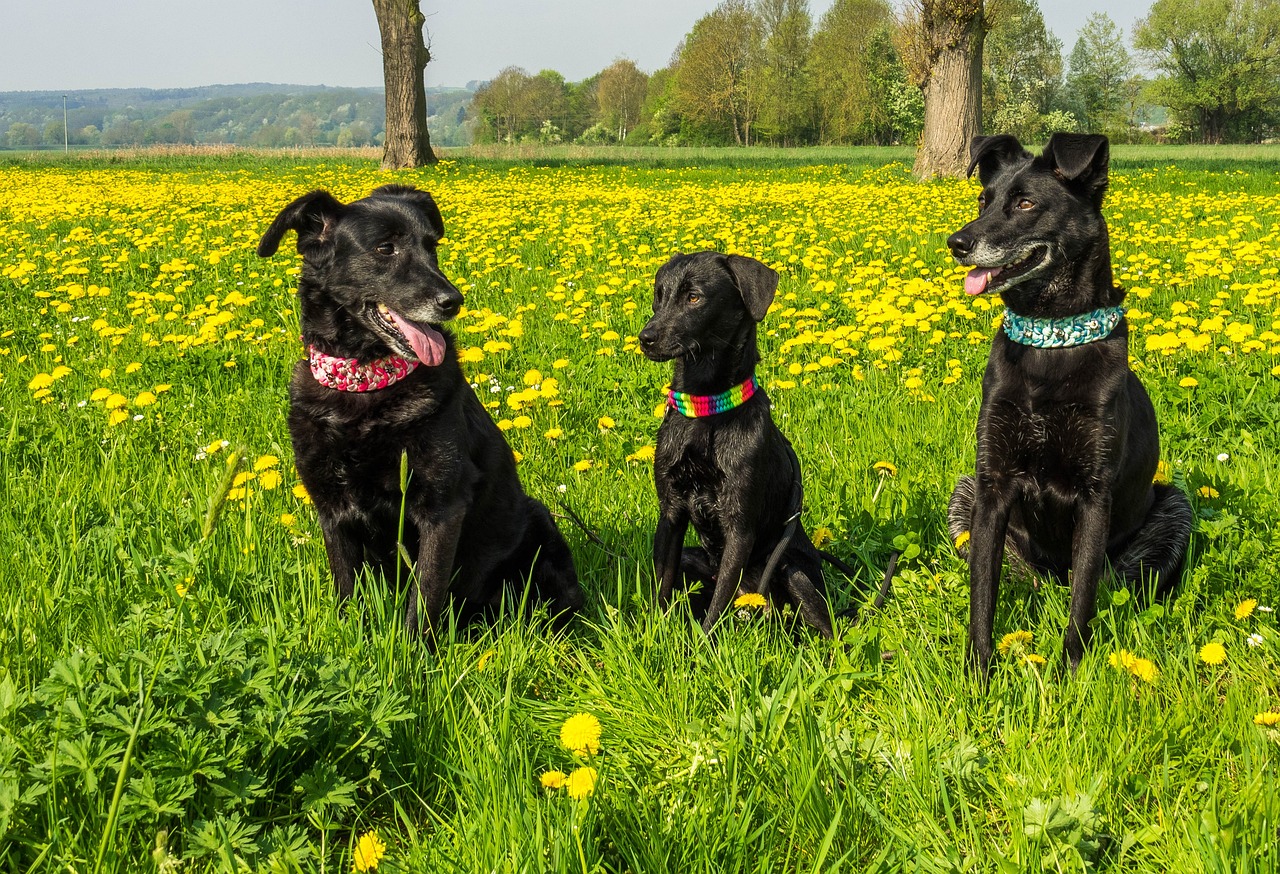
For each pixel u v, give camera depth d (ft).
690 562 15.21
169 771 8.05
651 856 7.88
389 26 108.37
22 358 25.18
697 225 51.98
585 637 12.90
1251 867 7.50
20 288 35.96
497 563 13.71
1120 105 349.00
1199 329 24.62
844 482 17.39
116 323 30.71
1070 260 12.40
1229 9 311.88
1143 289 29.81
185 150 140.56
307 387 12.23
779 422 21.02
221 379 23.94
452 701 10.17
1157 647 11.55
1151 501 14.12
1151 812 8.87
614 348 26.45
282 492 16.02
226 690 8.82
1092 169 12.56
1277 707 10.33
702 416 13.66
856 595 14.51
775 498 14.43
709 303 13.51
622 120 469.57
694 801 8.66
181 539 13.71
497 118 478.18
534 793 8.70
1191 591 12.42
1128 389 12.97
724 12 334.24
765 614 12.67
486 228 51.55
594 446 19.34
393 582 13.25
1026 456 12.41
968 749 9.14
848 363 25.67
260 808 8.79
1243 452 17.83
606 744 9.97
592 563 15.20
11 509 15.07
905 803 8.86
